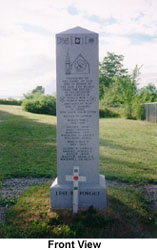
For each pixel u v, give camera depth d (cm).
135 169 655
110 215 396
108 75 4588
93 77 422
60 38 418
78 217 388
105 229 361
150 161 738
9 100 3569
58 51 421
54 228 362
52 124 1575
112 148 921
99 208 422
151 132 1350
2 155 792
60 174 443
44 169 648
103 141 1062
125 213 406
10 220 388
